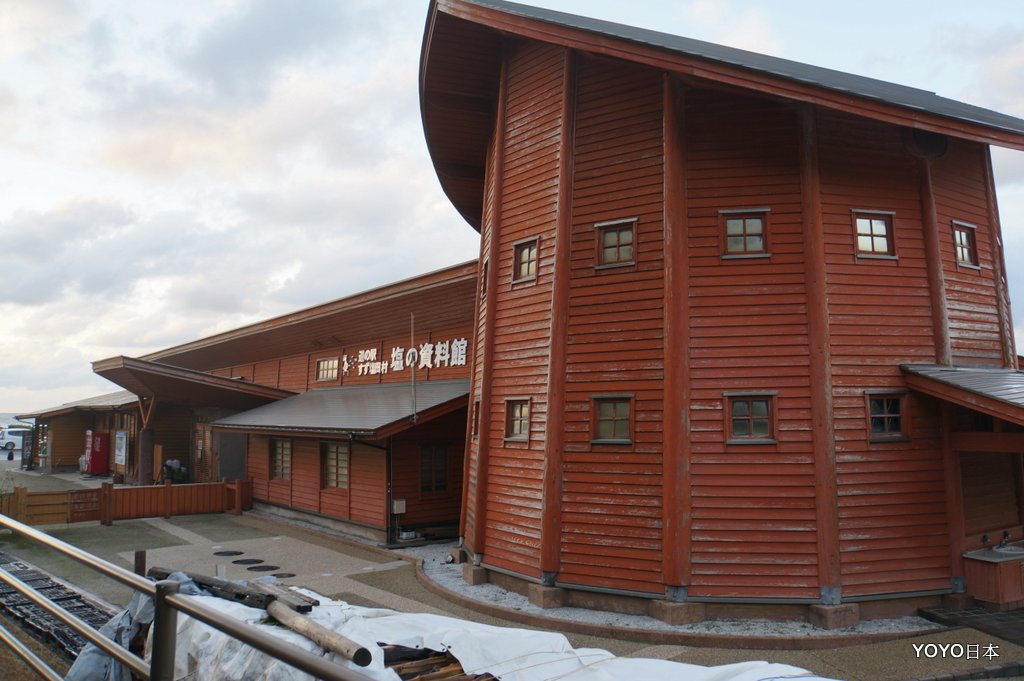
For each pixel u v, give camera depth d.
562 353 12.42
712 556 11.05
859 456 11.37
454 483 19.91
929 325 12.23
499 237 14.40
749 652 9.88
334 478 21.36
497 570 13.09
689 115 12.11
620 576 11.44
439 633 6.05
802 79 10.45
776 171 11.85
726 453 11.28
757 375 11.41
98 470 37.09
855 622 10.67
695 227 11.86
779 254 11.67
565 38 11.82
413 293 20.27
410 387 22.00
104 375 26.86
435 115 16.61
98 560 3.47
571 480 12.09
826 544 10.91
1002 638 10.11
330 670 2.11
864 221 12.19
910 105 10.64
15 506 21.19
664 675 5.37
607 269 12.28
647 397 11.66
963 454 12.52
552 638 6.03
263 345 30.20
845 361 11.52
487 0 14.24
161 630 2.96
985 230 13.80
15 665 6.17
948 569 11.63
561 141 12.99
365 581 14.43
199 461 31.23
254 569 15.65
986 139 11.20
